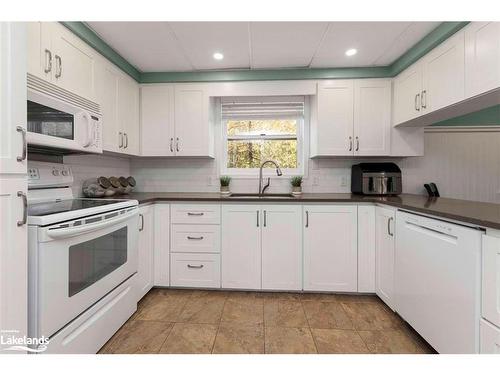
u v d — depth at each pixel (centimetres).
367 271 222
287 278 227
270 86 263
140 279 209
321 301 216
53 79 159
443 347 134
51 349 116
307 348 157
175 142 268
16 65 101
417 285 158
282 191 293
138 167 300
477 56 155
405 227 171
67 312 125
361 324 183
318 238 225
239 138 305
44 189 179
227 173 302
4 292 97
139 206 206
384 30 194
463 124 286
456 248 125
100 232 151
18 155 101
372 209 221
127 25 188
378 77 255
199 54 231
